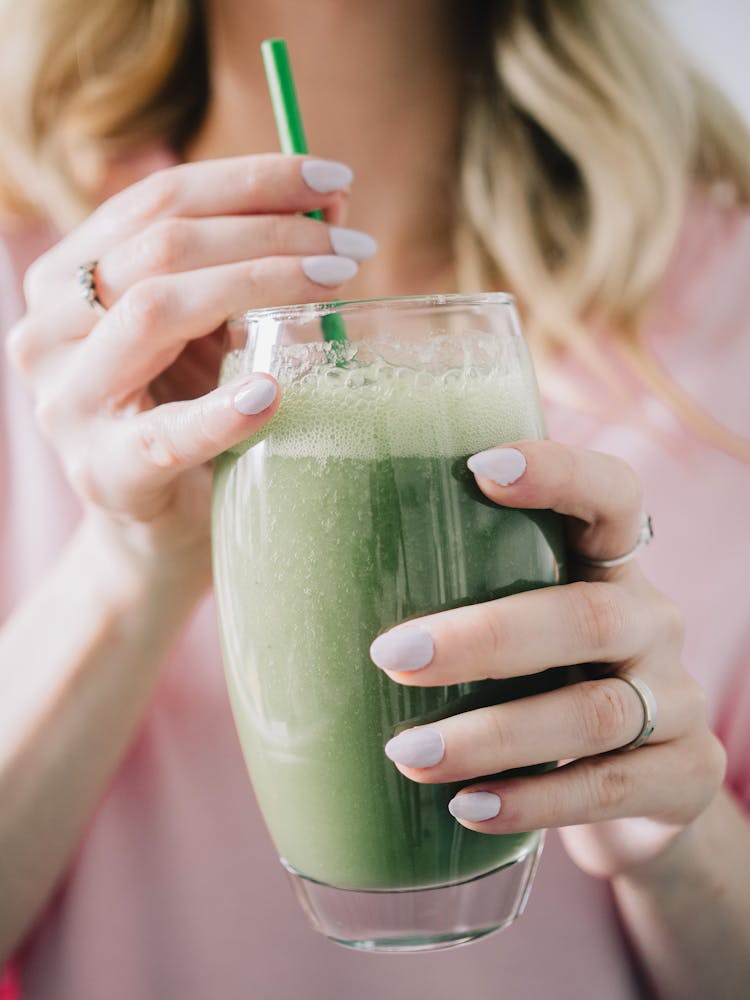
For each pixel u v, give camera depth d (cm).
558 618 29
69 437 35
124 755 45
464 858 30
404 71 53
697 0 69
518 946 49
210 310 32
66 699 44
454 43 54
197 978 51
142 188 34
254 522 30
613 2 55
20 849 44
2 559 58
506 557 29
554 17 54
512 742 29
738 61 71
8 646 45
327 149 54
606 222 55
